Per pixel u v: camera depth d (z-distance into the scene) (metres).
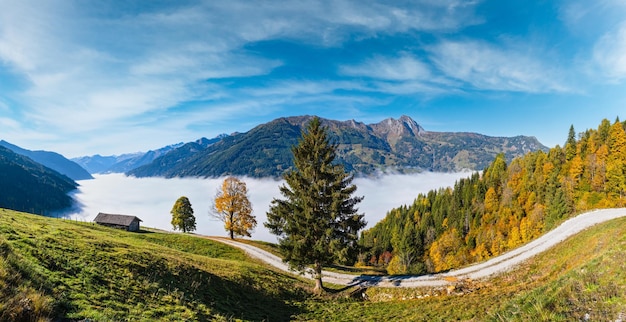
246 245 55.47
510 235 93.94
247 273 32.19
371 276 39.91
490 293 26.19
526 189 107.56
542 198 96.75
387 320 23.61
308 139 31.23
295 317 24.72
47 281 13.81
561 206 80.88
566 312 10.61
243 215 58.84
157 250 31.58
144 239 48.31
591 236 30.53
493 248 96.38
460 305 23.59
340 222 30.53
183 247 49.28
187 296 20.45
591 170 83.50
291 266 32.03
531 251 38.66
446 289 30.41
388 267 115.25
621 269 12.20
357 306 28.78
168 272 23.48
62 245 20.38
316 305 28.53
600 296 10.91
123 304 15.42
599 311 9.93
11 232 19.11
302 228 30.28
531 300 13.38
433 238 135.62
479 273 34.78
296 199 31.30
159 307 16.91
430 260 115.50
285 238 31.47
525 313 12.07
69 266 17.16
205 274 26.69
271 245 59.19
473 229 120.31
